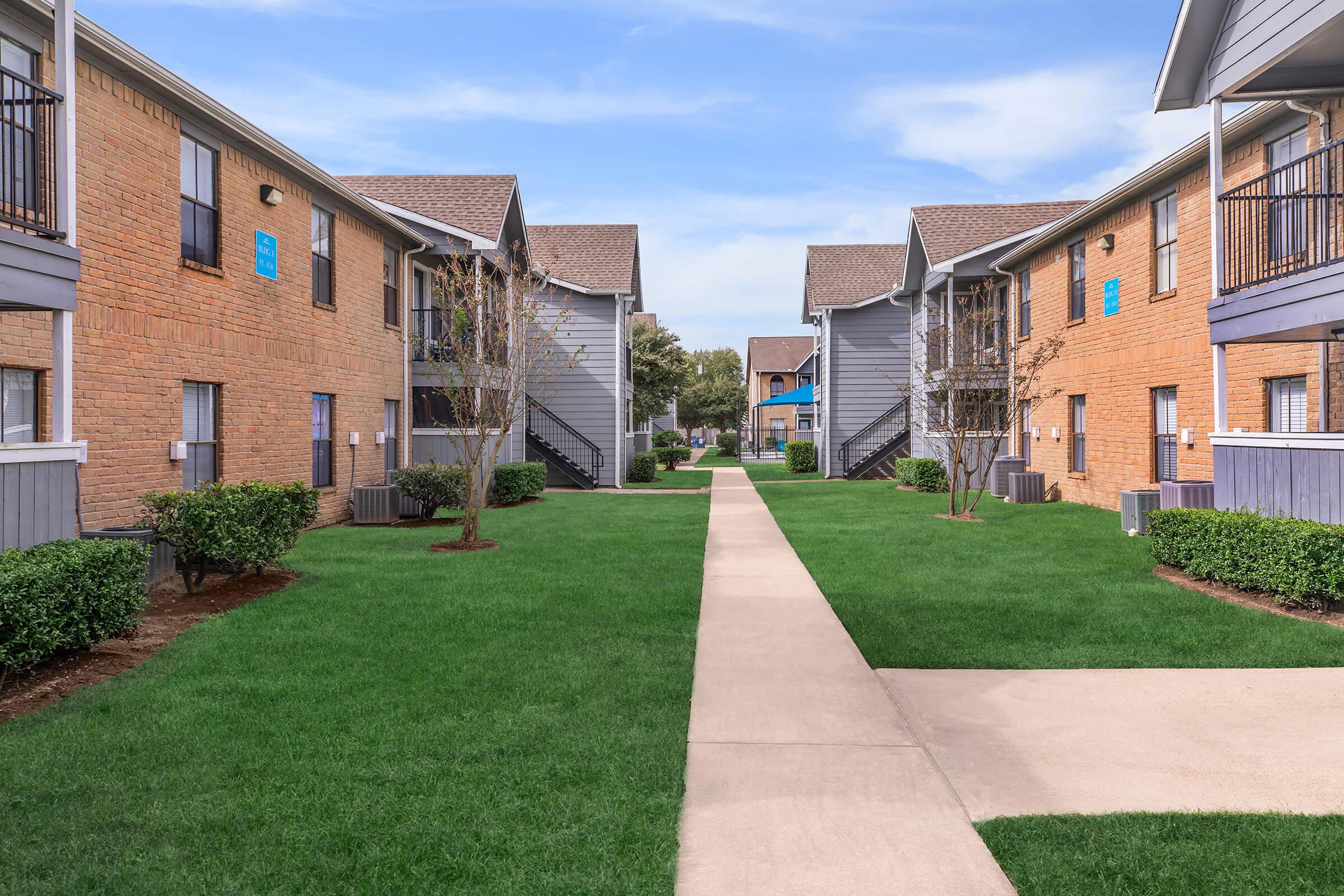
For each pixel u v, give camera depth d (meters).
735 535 12.88
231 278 11.42
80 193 8.67
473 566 9.88
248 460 11.83
